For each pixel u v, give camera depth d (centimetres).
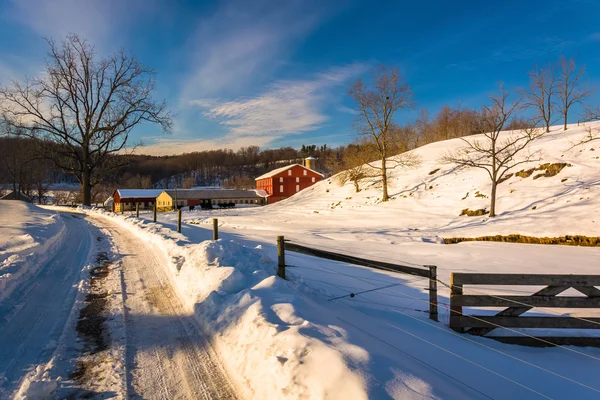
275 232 2030
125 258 955
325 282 736
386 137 3400
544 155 2611
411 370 321
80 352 412
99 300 599
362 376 281
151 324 496
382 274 921
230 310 470
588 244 1523
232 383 348
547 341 541
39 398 319
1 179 6662
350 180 3838
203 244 790
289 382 294
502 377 401
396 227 2217
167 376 362
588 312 720
